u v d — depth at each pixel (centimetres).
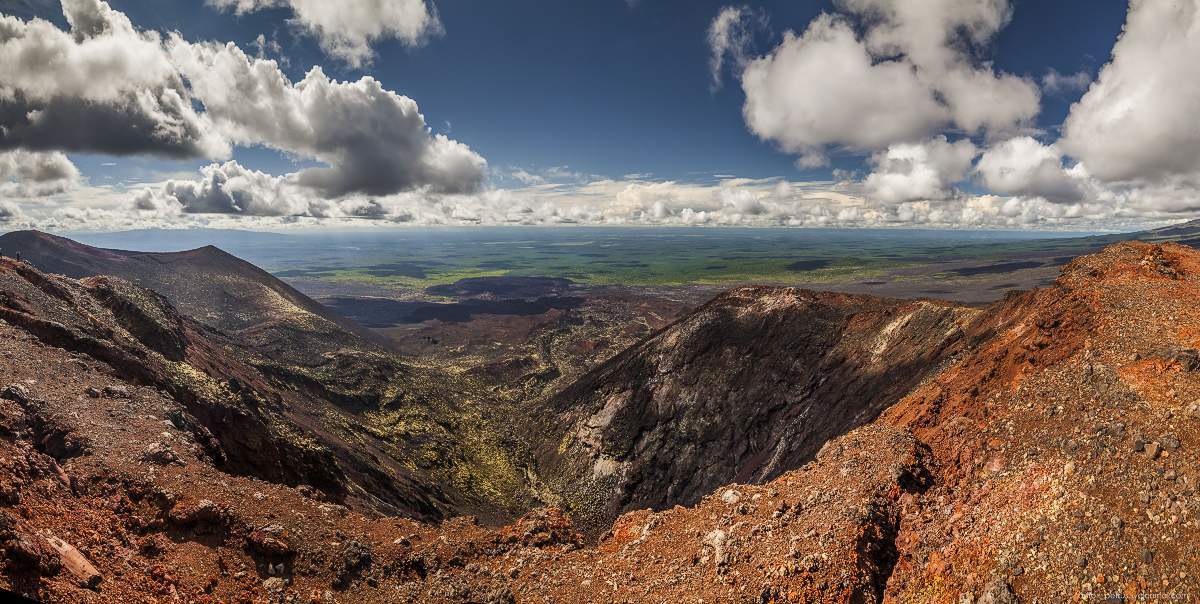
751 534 2059
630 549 2339
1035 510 1736
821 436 5756
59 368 3172
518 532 2655
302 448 4725
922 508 2020
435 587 2142
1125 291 2645
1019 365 2689
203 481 2386
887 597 1725
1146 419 1803
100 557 1752
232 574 1994
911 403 3328
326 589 2066
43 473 2027
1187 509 1473
